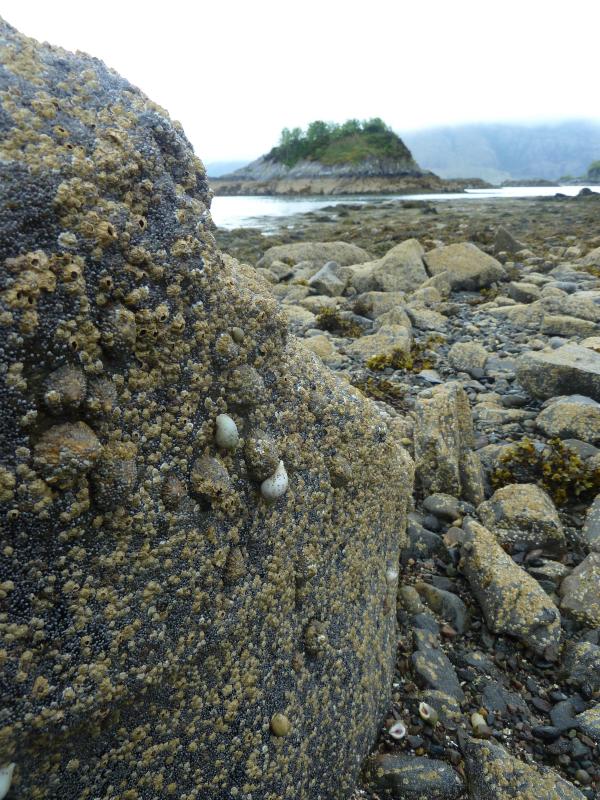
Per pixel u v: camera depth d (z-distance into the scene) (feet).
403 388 4.93
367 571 1.93
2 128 0.96
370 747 1.83
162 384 1.18
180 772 1.25
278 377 1.54
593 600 2.43
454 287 9.37
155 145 1.18
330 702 1.65
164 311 1.14
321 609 1.68
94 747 1.10
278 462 1.43
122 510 1.09
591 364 4.42
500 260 11.89
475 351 5.62
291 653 1.54
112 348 1.07
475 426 4.19
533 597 2.31
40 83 1.04
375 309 7.67
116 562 1.09
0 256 0.92
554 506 3.10
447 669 2.14
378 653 1.92
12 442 0.94
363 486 1.91
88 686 1.04
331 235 18.54
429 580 2.61
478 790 1.73
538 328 6.75
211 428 1.29
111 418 1.08
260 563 1.44
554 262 11.18
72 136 1.04
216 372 1.30
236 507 1.35
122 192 1.10
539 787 1.71
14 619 0.96
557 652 2.24
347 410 1.85
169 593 1.19
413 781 1.72
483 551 2.56
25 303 0.93
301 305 8.39
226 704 1.33
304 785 1.53
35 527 0.97
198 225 1.23
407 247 9.66
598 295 7.59
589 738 1.94
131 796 1.17
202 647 1.26
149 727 1.19
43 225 0.97
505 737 1.94
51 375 0.99
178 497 1.19
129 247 1.08
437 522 3.03
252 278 1.66
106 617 1.07
